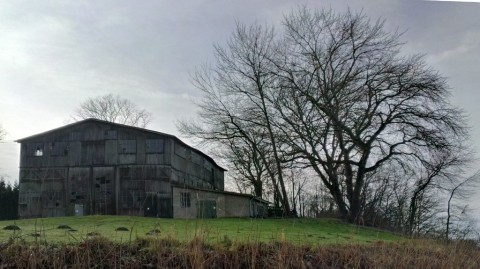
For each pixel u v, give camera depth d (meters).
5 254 7.85
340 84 31.88
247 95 35.31
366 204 32.94
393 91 31.41
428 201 33.75
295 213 35.69
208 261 8.62
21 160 38.06
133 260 8.35
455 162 32.44
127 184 36.69
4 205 39.91
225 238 9.79
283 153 33.31
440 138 31.02
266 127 34.47
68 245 8.40
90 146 37.59
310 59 32.78
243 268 8.89
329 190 33.91
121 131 37.31
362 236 16.20
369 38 32.03
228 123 36.53
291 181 38.84
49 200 37.31
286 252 9.42
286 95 33.19
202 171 45.28
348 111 31.61
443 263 10.73
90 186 37.06
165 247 8.76
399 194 33.69
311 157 32.44
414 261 10.64
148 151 36.84
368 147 31.77
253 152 39.31
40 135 38.16
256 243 9.51
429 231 16.45
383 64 31.50
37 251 7.93
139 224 16.14
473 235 14.48
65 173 37.47
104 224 16.61
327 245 10.78
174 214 35.97
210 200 36.62
